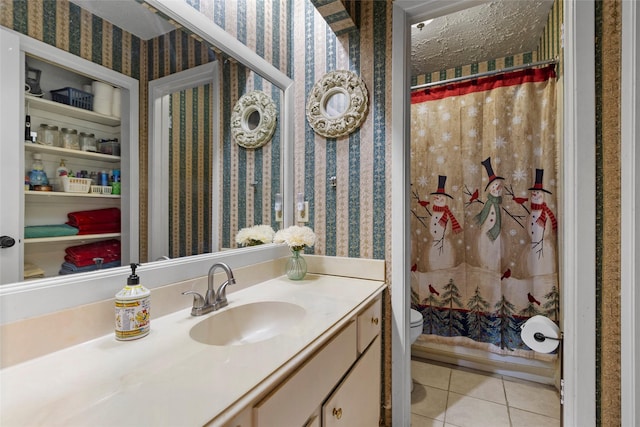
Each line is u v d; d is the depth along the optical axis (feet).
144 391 1.86
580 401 3.24
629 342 2.82
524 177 6.62
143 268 3.08
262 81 5.07
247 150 4.72
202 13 3.91
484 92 7.04
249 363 2.22
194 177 3.88
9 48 2.23
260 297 3.97
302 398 2.48
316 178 5.54
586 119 3.22
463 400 5.93
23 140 2.32
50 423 1.56
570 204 3.36
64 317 2.43
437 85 7.40
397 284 4.83
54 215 2.50
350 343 3.49
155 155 3.37
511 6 6.19
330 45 5.45
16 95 2.27
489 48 7.78
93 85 2.80
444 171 7.36
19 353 2.18
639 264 2.73
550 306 6.39
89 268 2.72
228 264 4.16
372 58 5.08
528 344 4.79
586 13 3.22
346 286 4.57
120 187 3.03
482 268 7.01
